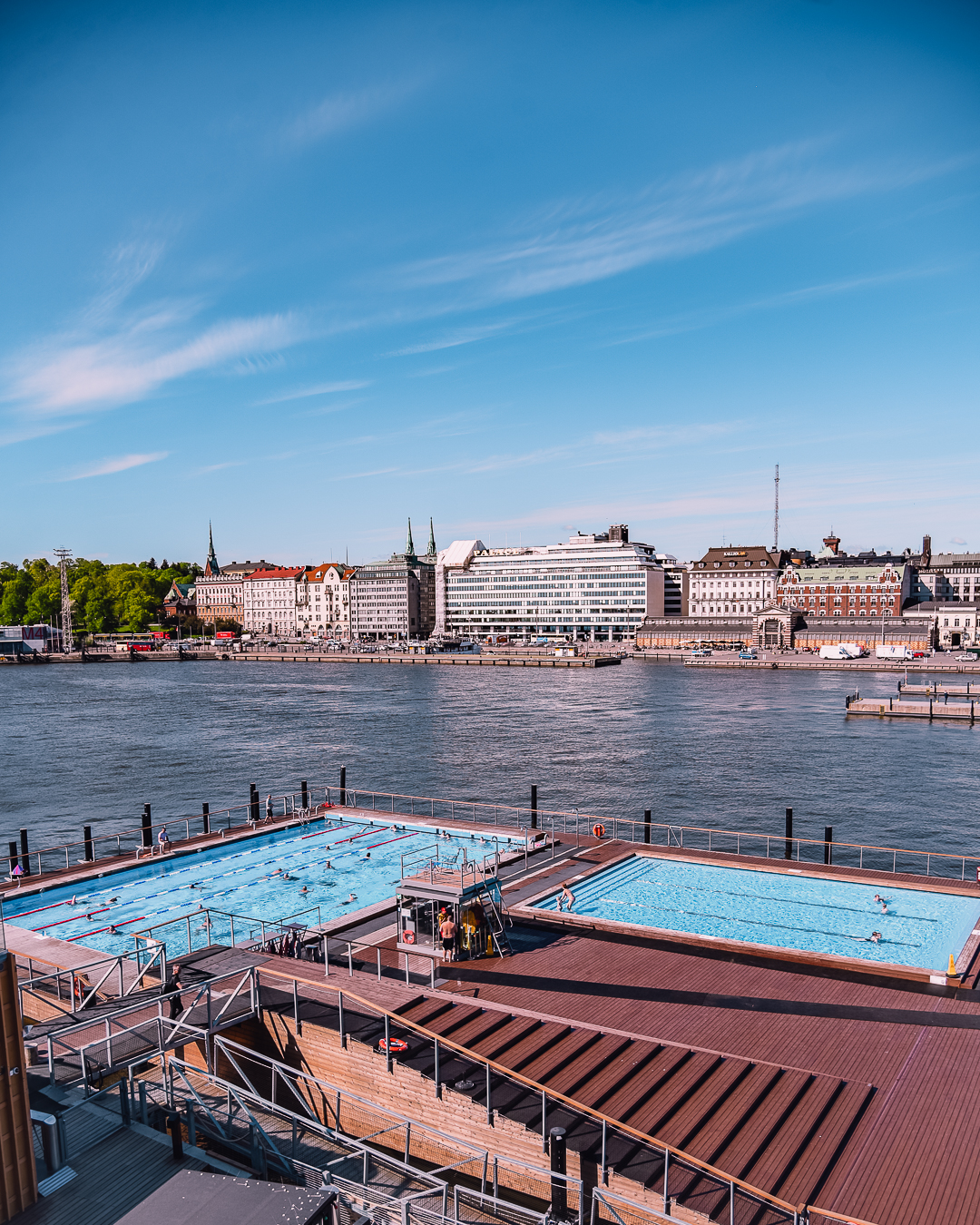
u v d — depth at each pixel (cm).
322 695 16975
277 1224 1454
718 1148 1866
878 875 4003
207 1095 2277
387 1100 2188
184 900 4050
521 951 3092
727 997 2672
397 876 4331
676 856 4372
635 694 16325
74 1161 1636
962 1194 1734
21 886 4228
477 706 14625
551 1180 1739
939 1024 2483
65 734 11812
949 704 12875
